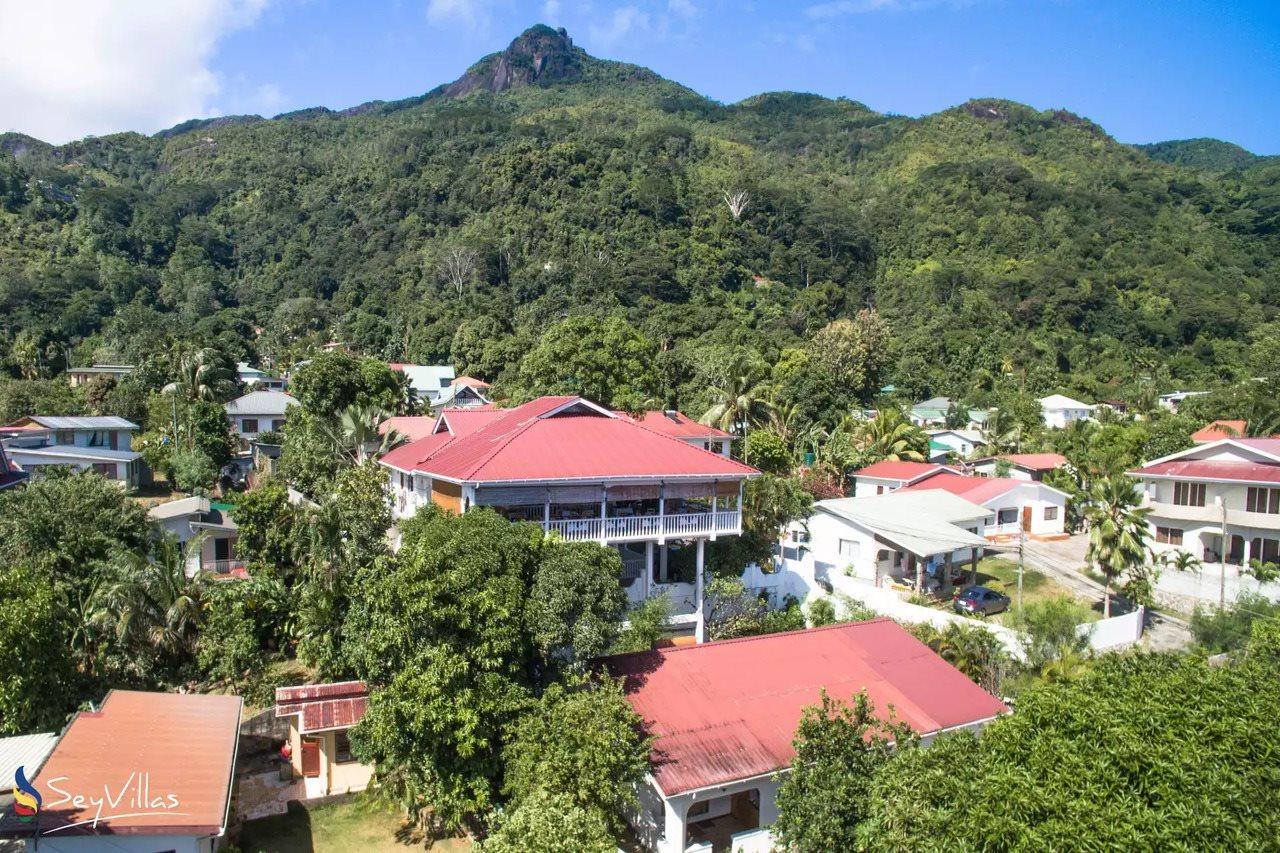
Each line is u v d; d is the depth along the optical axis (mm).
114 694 20703
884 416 60250
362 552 24797
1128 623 29188
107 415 59500
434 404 70375
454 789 17359
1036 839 10555
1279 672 16859
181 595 25219
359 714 20344
